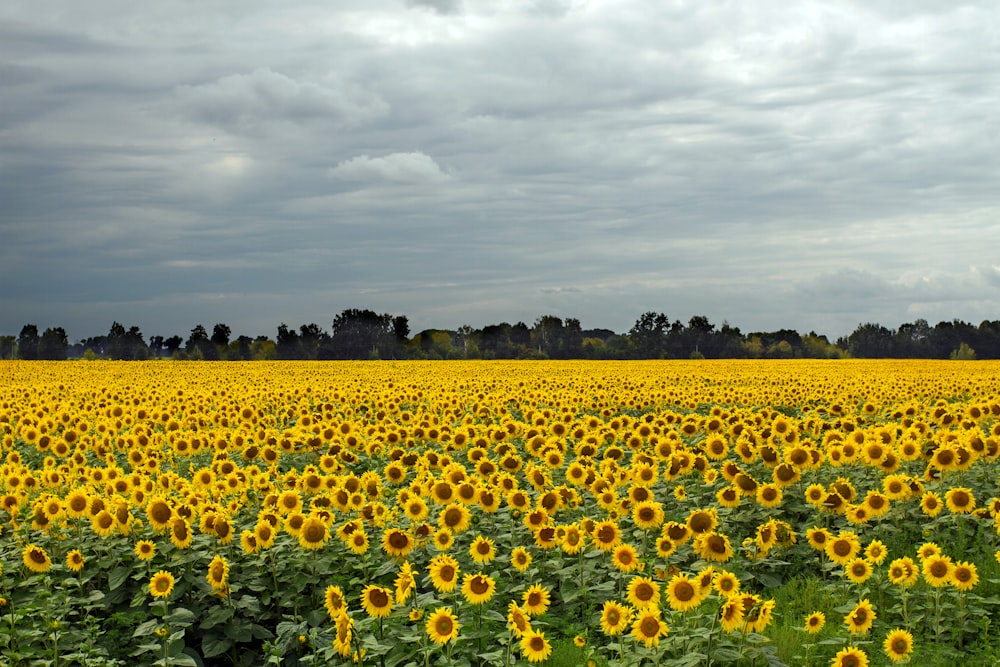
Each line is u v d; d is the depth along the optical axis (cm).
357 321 14500
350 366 7381
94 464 1858
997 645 1030
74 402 2944
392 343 14400
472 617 1045
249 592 1137
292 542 1183
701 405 3312
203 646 1031
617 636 1030
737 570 1230
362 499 1314
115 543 1181
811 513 1437
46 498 1250
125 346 15288
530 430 1884
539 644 848
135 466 1623
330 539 1227
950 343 15462
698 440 1945
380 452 1858
